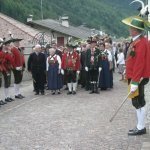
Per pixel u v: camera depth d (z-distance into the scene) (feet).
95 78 54.60
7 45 47.55
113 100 46.85
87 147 25.54
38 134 29.60
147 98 43.14
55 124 33.06
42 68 54.49
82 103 44.88
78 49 62.59
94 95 52.44
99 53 54.80
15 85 50.78
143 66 27.43
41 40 116.37
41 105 44.21
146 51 27.55
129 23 27.94
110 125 32.07
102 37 70.54
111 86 59.77
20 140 27.91
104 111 38.86
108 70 58.13
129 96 27.99
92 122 33.47
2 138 28.66
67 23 189.57
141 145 25.32
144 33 27.91
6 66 47.14
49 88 54.70
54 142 27.07
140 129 28.35
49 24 176.04
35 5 264.11
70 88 54.65
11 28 151.64
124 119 34.37
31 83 72.69
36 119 35.53
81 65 61.26
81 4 333.21
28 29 152.56
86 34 193.88
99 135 28.71
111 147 25.29
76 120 34.53
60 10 303.89
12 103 46.47
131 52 27.91
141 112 28.30
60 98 50.26
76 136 28.60
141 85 28.09
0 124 33.76
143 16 30.50
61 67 54.75
